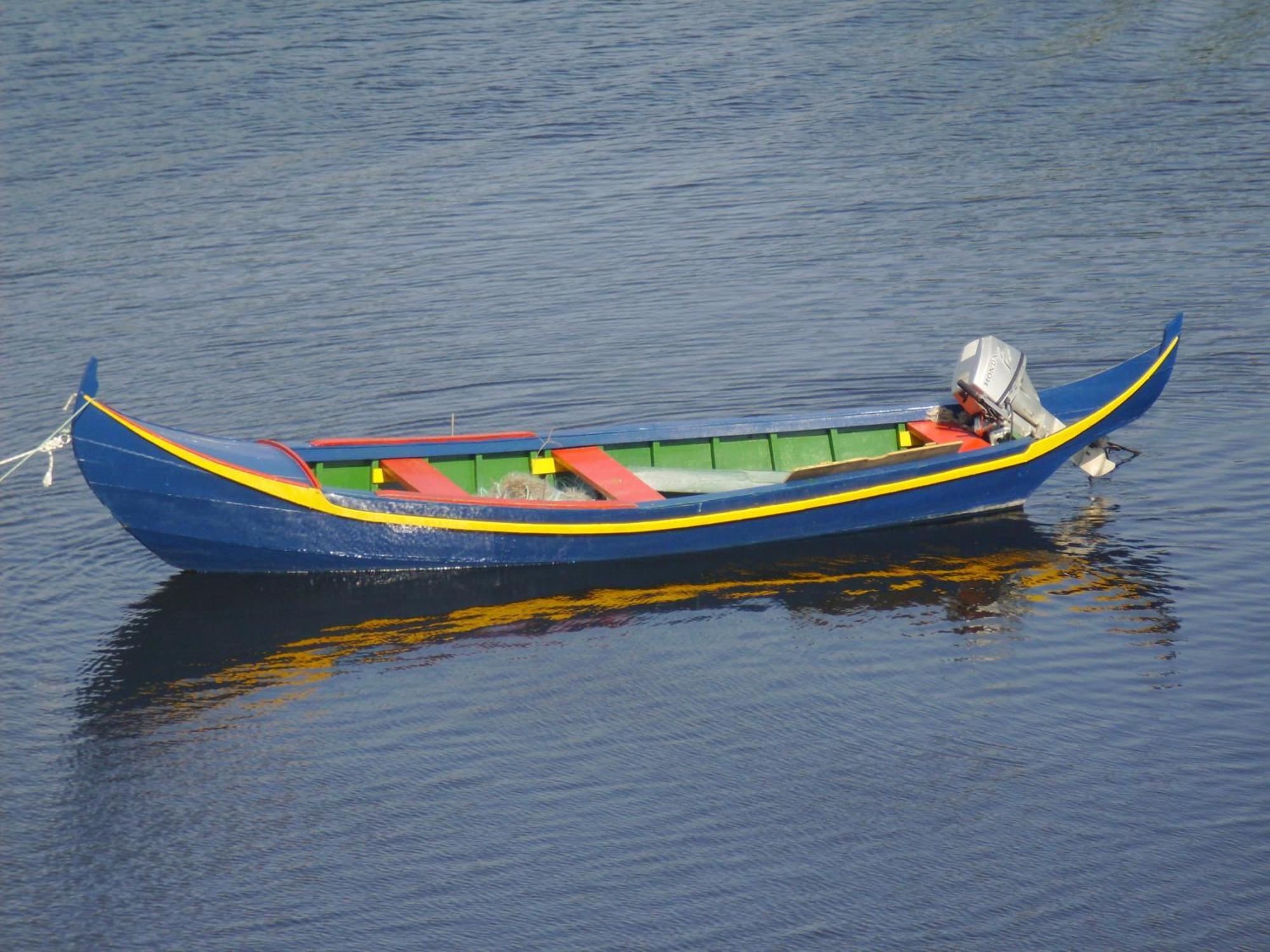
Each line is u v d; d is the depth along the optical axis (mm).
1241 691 33406
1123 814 29266
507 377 53406
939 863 28094
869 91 88125
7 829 29812
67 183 77312
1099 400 45500
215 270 65812
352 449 40875
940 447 42125
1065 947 25875
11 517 43938
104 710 34062
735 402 50531
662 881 27891
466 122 85000
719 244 66875
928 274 62188
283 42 99438
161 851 29141
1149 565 39531
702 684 34656
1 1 107812
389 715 33719
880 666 35094
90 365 37469
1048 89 87438
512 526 39906
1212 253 62906
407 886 27969
